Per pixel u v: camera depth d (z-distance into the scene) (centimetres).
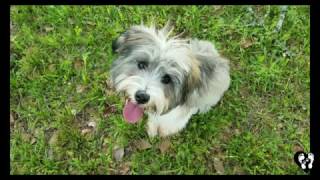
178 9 85
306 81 79
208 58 60
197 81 59
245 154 74
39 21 84
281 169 73
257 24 83
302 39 83
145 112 70
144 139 75
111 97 77
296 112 78
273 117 77
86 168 73
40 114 76
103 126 76
